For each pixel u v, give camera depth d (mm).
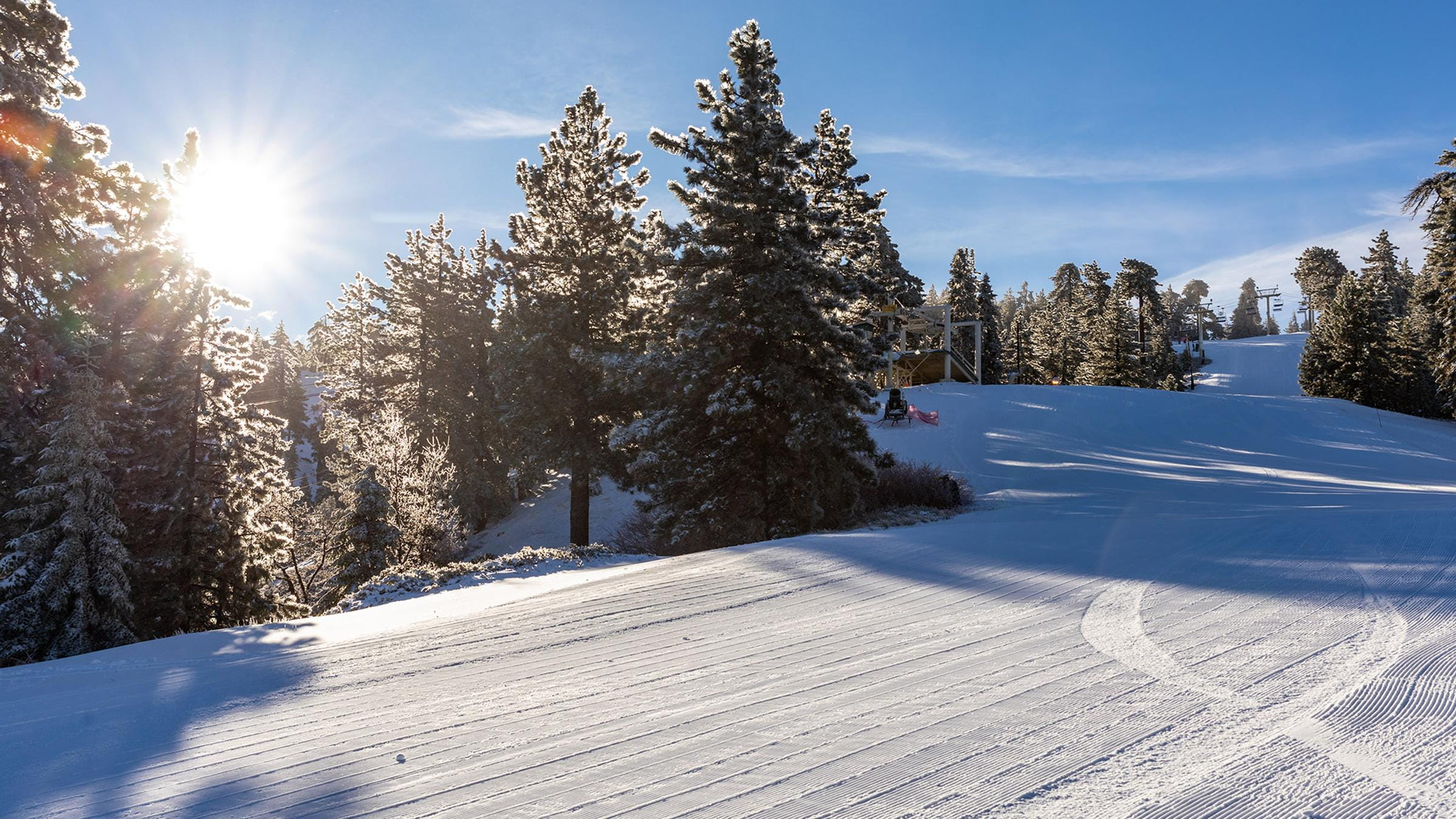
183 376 14844
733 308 16859
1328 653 4426
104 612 12258
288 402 75125
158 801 3057
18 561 11688
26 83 16188
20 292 15727
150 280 15156
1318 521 10328
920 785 2902
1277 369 102000
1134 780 2877
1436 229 38281
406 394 37594
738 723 3693
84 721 4105
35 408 14602
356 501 20406
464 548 24297
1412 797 2666
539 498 37156
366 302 43656
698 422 17328
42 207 15875
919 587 6949
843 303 17500
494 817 2779
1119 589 6551
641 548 19062
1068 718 3555
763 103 17672
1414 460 31984
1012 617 5691
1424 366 53875
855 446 17156
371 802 2965
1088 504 20750
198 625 14695
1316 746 3119
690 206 17375
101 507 12297
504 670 4871
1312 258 119188
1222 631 5035
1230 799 2693
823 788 2910
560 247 25031
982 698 3885
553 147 27062
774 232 17156
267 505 16594
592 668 4816
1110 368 76000
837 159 30984
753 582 7426
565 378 24125
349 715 4086
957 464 32156
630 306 21312
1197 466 30875
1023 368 102062
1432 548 7781
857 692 4086
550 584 8117
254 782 3221
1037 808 2680
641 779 3070
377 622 6617
